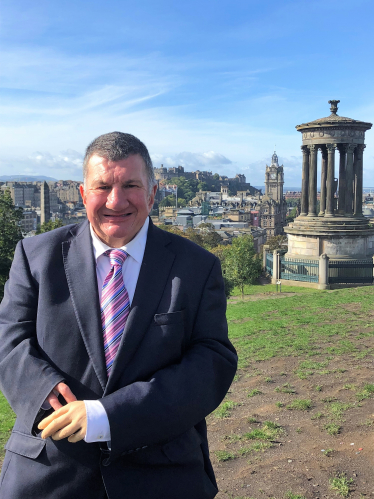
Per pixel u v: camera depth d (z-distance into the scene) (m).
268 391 10.76
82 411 2.28
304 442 7.62
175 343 2.69
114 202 2.62
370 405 8.94
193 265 2.91
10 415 12.61
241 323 22.50
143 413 2.35
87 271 2.74
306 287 50.53
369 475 6.26
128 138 2.77
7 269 44.41
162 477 2.59
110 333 2.65
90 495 2.51
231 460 7.31
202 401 2.57
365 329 17.62
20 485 2.53
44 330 2.66
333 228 50.50
